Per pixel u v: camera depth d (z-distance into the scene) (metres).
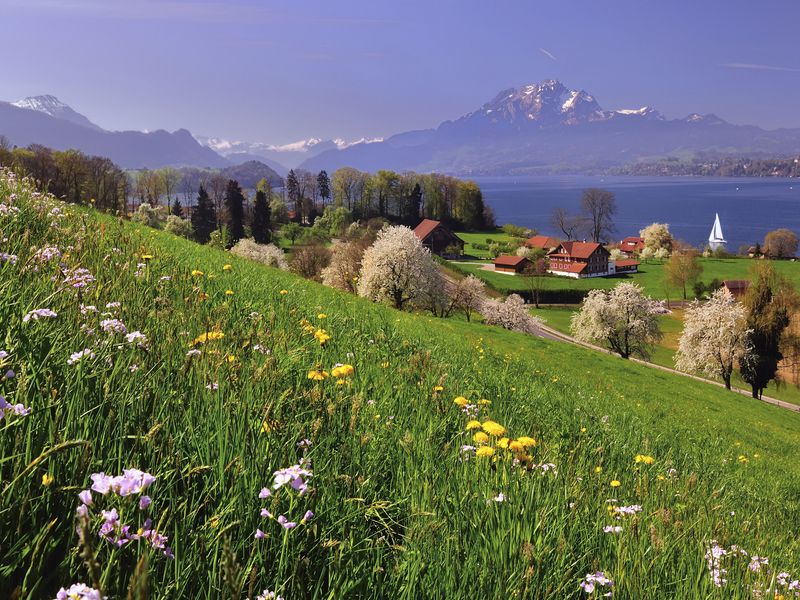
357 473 3.58
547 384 15.69
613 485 5.69
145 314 4.77
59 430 2.46
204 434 3.19
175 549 2.15
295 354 5.73
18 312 3.40
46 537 2.05
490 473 4.46
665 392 31.56
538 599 3.03
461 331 30.53
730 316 67.62
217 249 21.45
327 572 2.68
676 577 3.98
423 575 2.92
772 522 8.72
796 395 75.69
